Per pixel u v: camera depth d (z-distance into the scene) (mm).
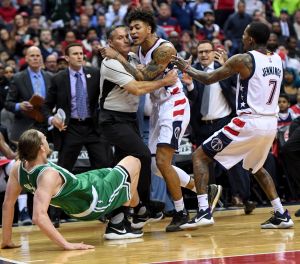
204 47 10523
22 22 16859
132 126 8445
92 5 19281
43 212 7043
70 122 10117
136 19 8219
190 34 17891
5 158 10539
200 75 8125
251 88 8039
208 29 18141
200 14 19500
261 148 8180
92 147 10195
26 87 11273
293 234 7742
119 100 8305
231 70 8008
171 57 8109
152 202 9430
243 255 6387
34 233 9148
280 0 20625
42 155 7180
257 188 11898
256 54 8055
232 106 10484
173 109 8258
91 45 15836
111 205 7617
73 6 19312
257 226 8672
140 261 6305
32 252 7266
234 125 8062
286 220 8281
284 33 19297
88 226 9812
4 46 16188
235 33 18203
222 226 8812
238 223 9117
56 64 13312
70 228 9609
